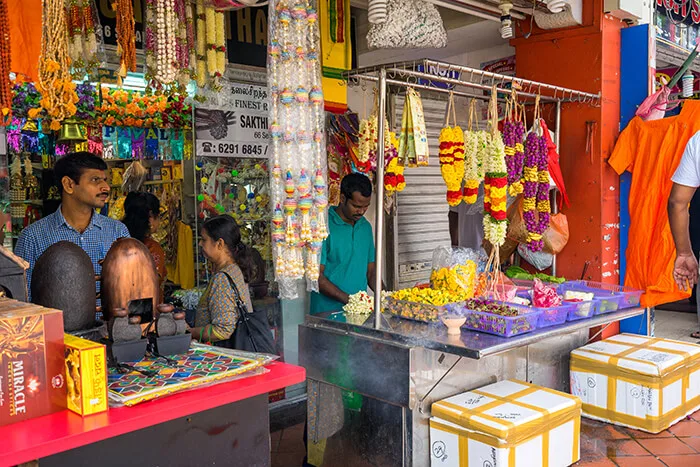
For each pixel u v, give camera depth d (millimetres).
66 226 2963
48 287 1833
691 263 3393
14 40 2121
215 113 4109
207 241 2967
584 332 3986
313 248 2680
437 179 5270
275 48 2568
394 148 3307
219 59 2746
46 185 3883
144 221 3932
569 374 3824
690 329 6316
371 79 3197
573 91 3834
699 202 7062
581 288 3818
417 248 5145
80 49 2447
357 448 2973
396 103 4832
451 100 3256
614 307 3494
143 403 1699
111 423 1561
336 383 3053
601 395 3604
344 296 3562
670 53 5004
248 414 1969
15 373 1554
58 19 2195
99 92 3719
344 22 3838
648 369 3398
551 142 3980
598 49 4160
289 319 4395
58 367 1634
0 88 1930
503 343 2652
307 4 2609
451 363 2943
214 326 2787
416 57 4996
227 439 1912
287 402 4379
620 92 4344
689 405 3693
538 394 2967
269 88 2594
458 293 3043
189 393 1793
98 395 1624
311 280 2697
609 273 4305
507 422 2586
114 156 4043
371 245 3863
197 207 4129
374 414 2891
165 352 2010
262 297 4270
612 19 4230
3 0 1910
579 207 4305
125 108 3834
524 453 2623
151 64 2535
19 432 1501
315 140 2650
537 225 3705
